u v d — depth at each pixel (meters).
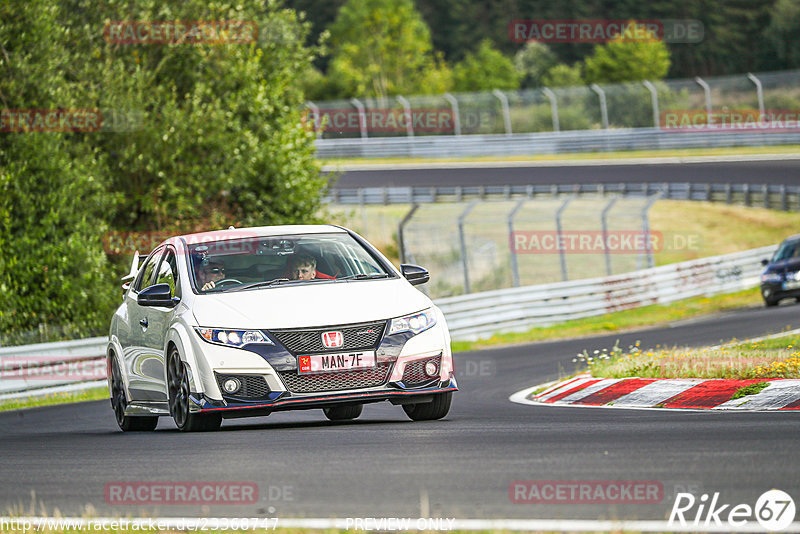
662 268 103.31
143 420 35.69
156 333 31.70
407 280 31.81
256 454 23.72
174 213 87.31
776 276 88.69
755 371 35.28
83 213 78.69
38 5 77.94
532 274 134.12
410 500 17.38
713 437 23.45
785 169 167.25
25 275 74.06
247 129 91.19
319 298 29.39
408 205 170.12
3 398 57.38
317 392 28.17
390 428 28.53
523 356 64.75
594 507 16.30
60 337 75.38
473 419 31.25
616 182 167.62
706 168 172.25
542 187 164.12
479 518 15.75
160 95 86.19
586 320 93.56
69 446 29.22
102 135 84.50
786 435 23.28
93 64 85.12
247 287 30.41
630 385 36.72
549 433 25.61
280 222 94.31
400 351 28.77
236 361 28.08
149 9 86.62
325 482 19.50
